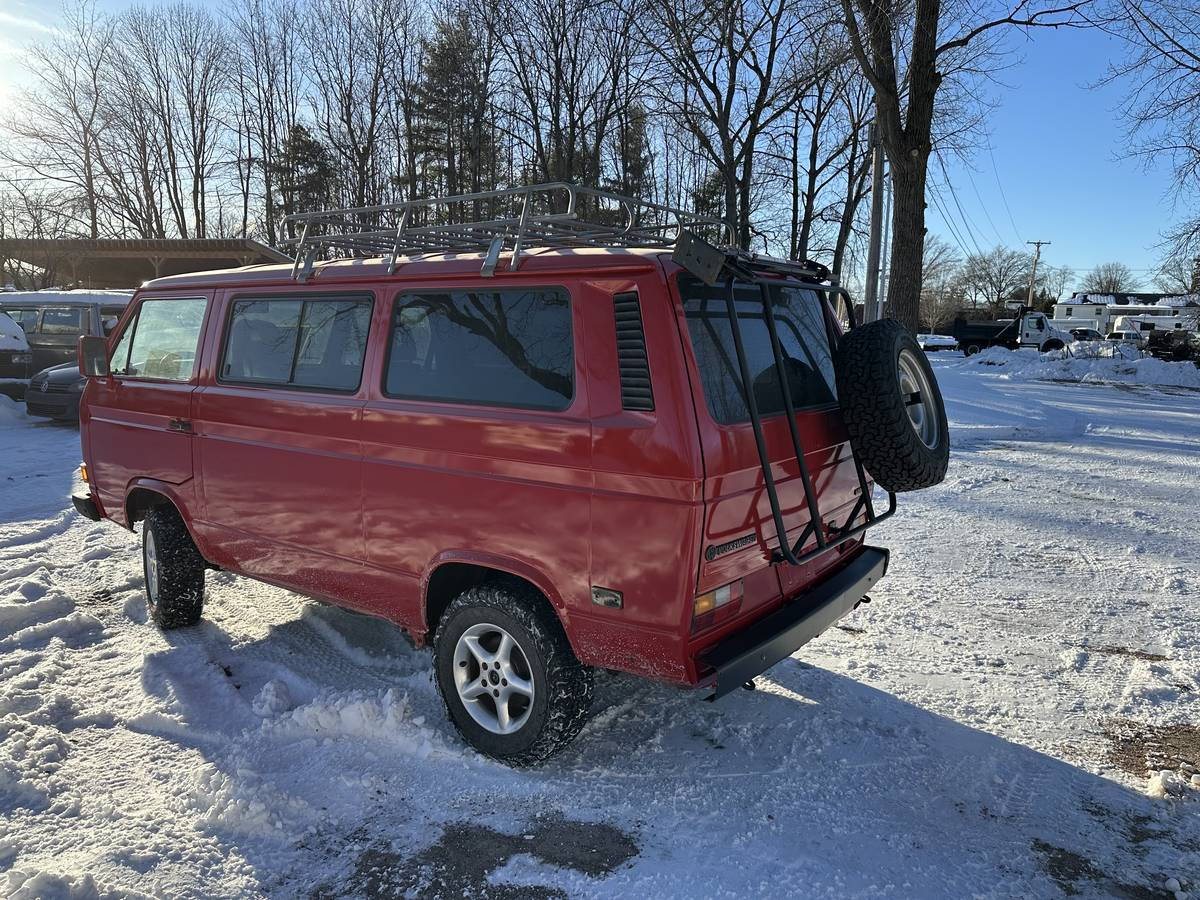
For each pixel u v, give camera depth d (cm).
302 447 409
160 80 4578
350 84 3912
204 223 4825
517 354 334
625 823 314
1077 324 8125
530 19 2984
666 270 300
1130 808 327
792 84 2266
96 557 640
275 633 496
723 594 308
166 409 486
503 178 3794
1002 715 403
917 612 545
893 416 350
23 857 291
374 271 391
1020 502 873
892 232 1275
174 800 326
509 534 331
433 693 414
